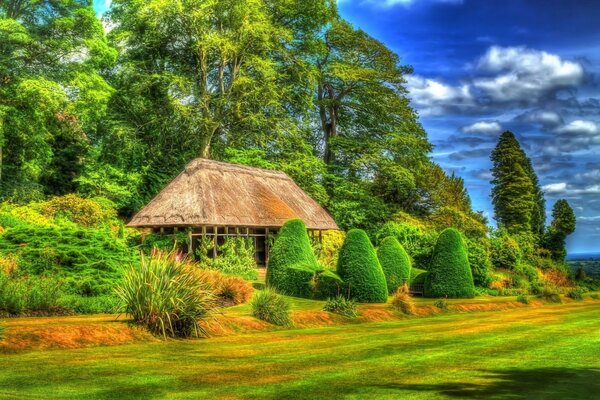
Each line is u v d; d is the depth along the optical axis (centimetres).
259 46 4856
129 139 4412
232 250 3128
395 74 5734
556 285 4434
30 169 4084
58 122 4212
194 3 4528
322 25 5503
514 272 4141
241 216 3319
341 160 5747
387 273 2928
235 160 4491
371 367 994
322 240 4103
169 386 812
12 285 1490
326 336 1438
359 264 2444
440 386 846
